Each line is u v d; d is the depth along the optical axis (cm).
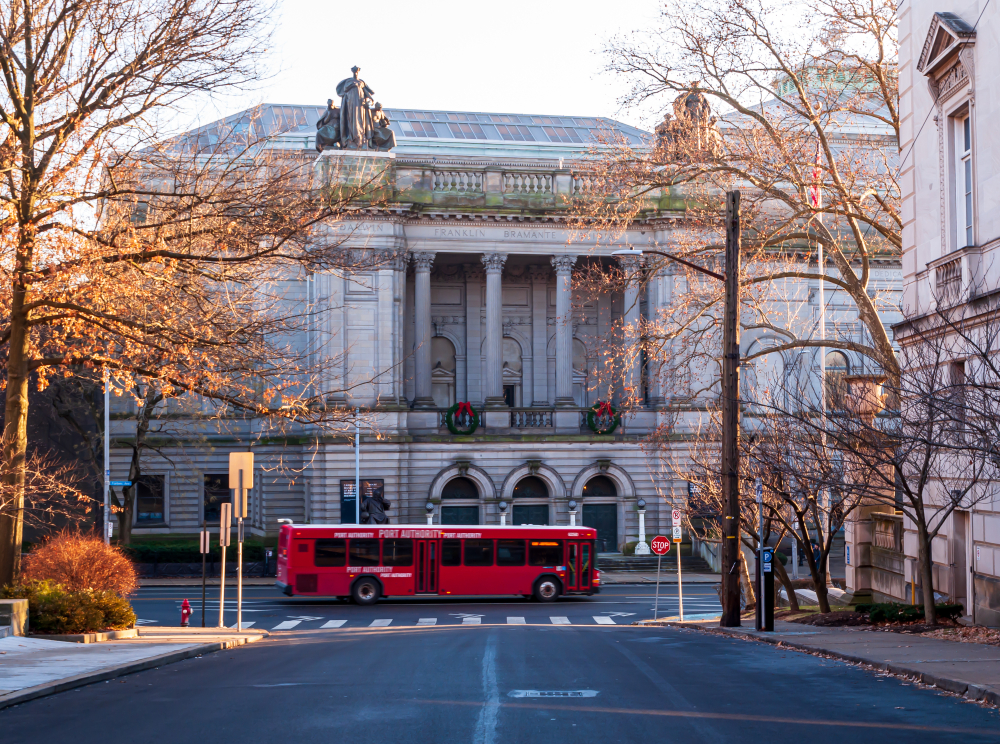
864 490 2666
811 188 3731
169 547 6028
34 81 2436
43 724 1264
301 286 6425
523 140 7831
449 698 1422
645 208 6500
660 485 6488
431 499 6284
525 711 1296
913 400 2317
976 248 2550
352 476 6138
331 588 4722
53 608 2566
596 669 1783
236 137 2638
